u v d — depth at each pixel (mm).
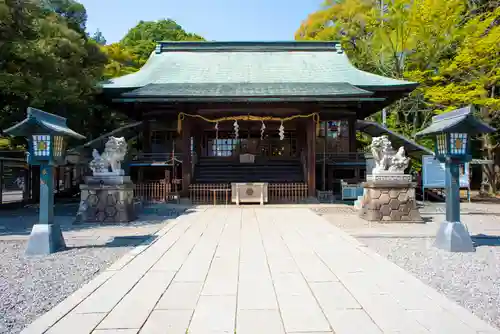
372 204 11305
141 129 21719
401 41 23891
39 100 12422
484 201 19422
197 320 3863
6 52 11445
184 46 24297
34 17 12594
